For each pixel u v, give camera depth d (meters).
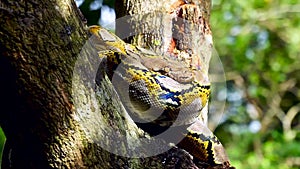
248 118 17.80
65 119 3.41
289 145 14.88
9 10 3.13
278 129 17.41
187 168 4.20
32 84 3.26
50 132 3.39
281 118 16.77
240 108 17.78
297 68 17.14
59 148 3.45
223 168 4.45
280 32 16.53
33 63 3.24
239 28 16.30
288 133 15.94
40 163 3.50
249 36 16.00
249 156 14.90
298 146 14.83
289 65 17.00
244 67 16.78
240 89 17.64
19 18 3.17
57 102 3.35
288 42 16.36
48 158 3.46
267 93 17.28
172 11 5.10
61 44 3.33
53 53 3.30
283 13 16.17
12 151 3.61
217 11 16.17
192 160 4.37
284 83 17.61
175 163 4.14
